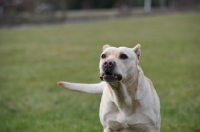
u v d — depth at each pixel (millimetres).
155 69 14078
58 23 38125
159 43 21781
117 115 5008
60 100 9719
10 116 8297
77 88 5469
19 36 27219
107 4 65062
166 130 6758
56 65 15641
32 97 10188
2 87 11672
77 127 7133
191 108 8359
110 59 4723
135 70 4902
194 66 14547
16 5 38562
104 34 27453
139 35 26125
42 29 32188
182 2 49219
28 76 13469
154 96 5098
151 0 70750
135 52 5129
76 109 8758
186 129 6805
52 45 22109
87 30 30578
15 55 18609
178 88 10719
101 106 5223
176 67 14391
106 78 4672
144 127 4949
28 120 7895
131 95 4875
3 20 35375
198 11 47312
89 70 14320
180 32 27078
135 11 48844
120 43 22109
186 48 19578
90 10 62281
